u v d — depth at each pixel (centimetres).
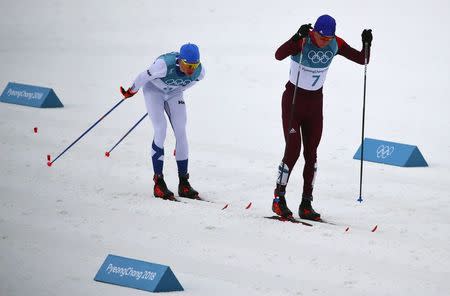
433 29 5066
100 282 1792
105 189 2500
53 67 4419
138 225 2161
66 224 2172
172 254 1953
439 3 5816
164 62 2300
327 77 4169
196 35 5162
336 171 2728
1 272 1848
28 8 6225
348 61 4503
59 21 5738
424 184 2589
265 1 6109
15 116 3447
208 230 2120
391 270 1858
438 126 3300
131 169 2733
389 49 4634
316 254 1952
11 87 3756
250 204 2317
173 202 2358
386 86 3950
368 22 5253
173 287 1747
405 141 3102
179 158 2434
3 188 2495
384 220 2238
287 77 4222
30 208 2309
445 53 4525
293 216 2267
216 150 2981
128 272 1783
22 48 4909
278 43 4903
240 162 2830
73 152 2920
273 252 1966
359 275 1825
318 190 2522
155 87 2395
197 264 1892
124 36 5209
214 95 3872
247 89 3981
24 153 2894
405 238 2081
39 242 2042
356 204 2388
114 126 3325
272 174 2697
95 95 3859
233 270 1855
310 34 2139
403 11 5581
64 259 1930
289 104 2214
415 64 4331
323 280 1797
